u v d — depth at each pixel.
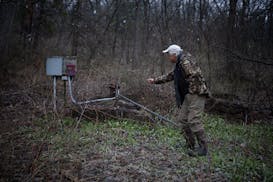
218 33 13.41
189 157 6.11
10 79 12.52
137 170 5.38
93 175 5.09
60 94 10.13
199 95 6.15
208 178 5.21
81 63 15.16
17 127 7.16
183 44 14.52
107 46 19.62
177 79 6.34
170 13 17.45
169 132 7.61
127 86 10.45
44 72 13.12
